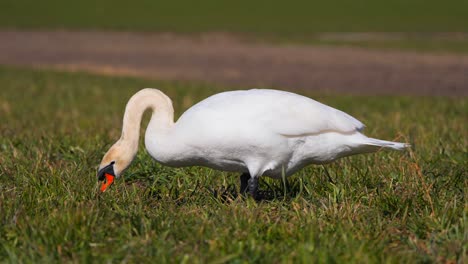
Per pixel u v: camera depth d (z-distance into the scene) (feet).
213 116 31.04
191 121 31.37
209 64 149.18
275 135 31.22
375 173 36.81
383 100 88.38
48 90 100.63
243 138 30.94
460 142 46.37
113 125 60.23
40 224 27.68
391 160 39.37
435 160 40.09
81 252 25.66
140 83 112.47
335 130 32.04
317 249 25.41
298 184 35.42
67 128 57.82
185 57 162.71
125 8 289.12
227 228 27.68
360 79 123.85
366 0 313.53
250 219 28.40
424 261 25.20
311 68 141.79
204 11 286.46
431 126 56.29
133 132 32.65
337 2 310.45
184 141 31.48
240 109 31.17
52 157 43.39
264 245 26.18
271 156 31.71
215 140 31.01
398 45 187.21
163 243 26.16
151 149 32.37
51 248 25.91
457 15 274.98
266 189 36.14
